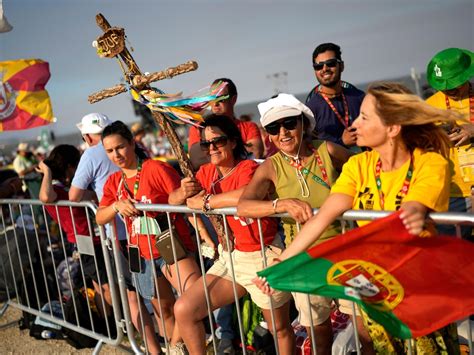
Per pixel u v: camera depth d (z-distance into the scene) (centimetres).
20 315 602
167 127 329
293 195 310
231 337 417
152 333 434
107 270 432
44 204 486
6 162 2486
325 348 327
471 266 222
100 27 321
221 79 468
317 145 315
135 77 321
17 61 585
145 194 381
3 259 561
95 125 462
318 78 443
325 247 232
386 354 259
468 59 384
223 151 340
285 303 332
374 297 228
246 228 325
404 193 236
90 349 494
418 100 226
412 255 230
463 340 327
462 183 388
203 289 335
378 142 239
